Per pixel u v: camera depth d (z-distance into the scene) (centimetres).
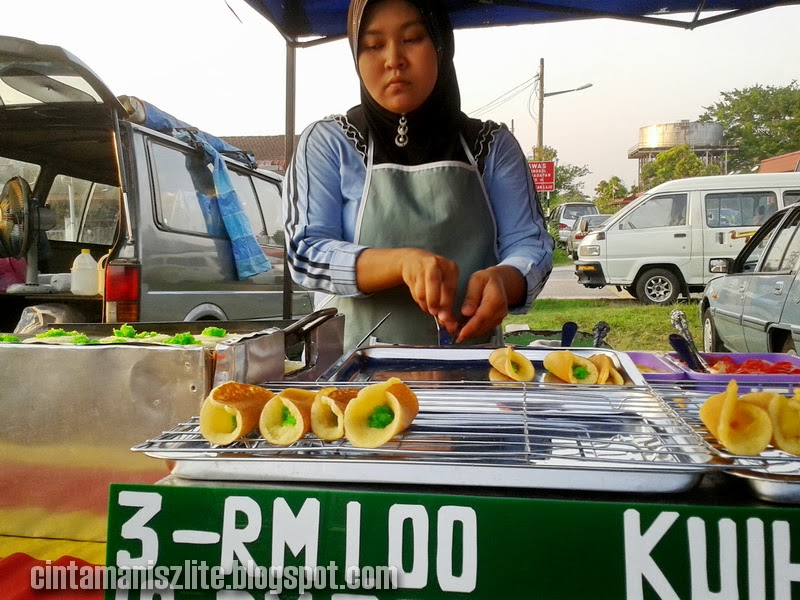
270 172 500
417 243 151
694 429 73
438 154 154
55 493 94
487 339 152
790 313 352
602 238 887
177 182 351
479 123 162
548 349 124
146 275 316
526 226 158
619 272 882
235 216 393
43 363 93
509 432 77
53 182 399
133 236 311
